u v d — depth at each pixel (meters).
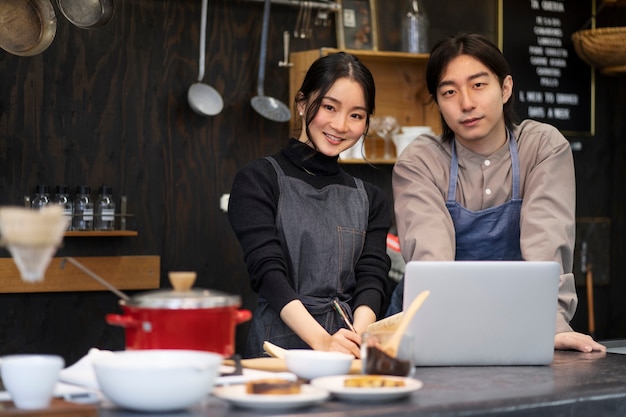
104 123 4.33
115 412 1.72
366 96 2.81
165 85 4.45
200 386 1.71
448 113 2.87
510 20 5.15
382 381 1.90
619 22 5.43
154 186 4.41
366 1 4.79
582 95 5.34
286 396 1.74
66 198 4.16
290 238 2.79
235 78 4.60
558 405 1.91
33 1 3.97
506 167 3.01
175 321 1.88
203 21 4.37
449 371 2.24
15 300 4.14
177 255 4.47
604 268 5.39
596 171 5.45
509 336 2.31
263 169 2.82
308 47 4.77
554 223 2.85
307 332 2.51
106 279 4.25
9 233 1.73
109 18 4.07
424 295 2.07
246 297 4.62
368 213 2.96
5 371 1.69
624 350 3.21
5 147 4.15
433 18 5.03
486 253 3.02
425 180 2.98
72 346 4.25
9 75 4.16
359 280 2.87
